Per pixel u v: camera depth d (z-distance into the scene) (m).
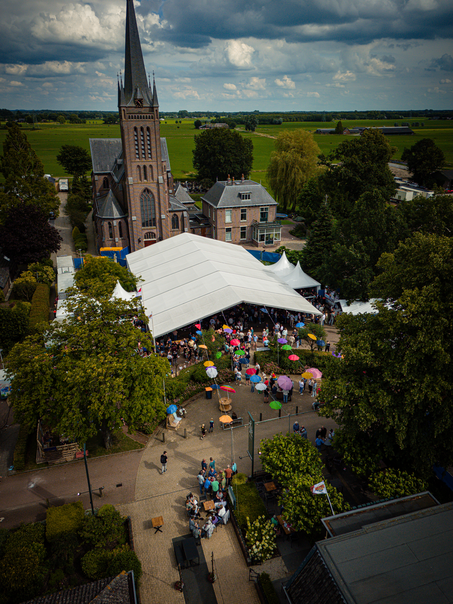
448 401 21.94
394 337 24.80
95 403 23.92
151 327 40.25
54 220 97.06
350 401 24.84
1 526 23.31
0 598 18.78
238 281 46.75
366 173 78.94
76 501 24.83
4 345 42.22
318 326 41.19
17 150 79.75
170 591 19.72
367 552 16.09
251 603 19.17
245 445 29.84
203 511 24.25
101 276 48.19
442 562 15.62
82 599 15.85
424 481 23.25
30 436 30.86
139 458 28.70
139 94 65.00
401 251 27.39
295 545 21.97
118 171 77.44
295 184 96.25
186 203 88.00
